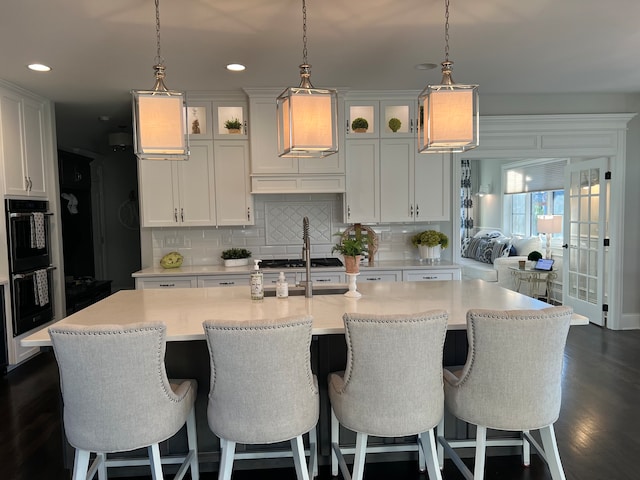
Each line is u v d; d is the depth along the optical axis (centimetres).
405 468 258
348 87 448
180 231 505
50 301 467
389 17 284
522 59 369
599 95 504
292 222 512
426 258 494
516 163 825
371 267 463
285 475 252
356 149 474
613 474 245
